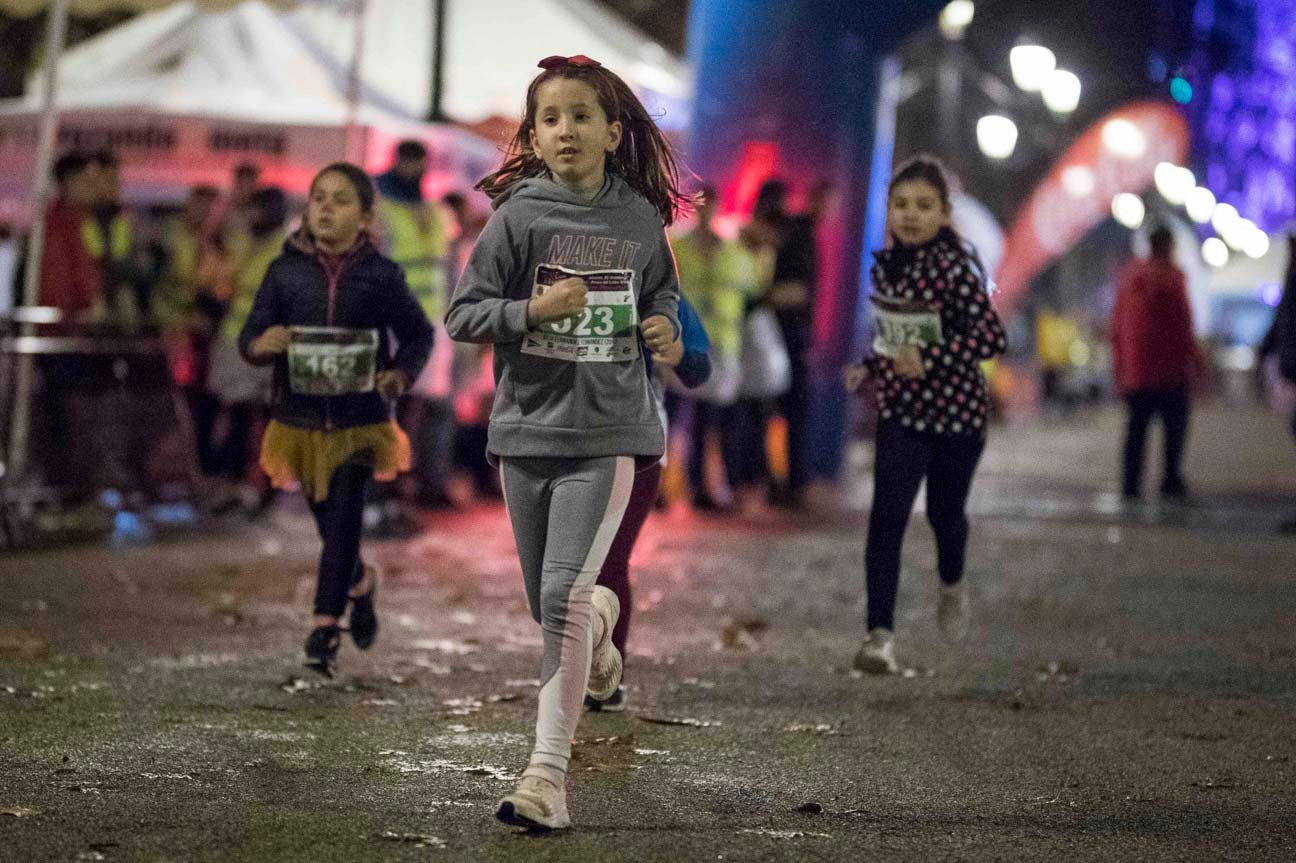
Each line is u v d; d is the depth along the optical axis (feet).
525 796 29.76
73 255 77.71
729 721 40.19
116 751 35.40
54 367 75.10
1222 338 368.68
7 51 141.59
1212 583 67.15
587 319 30.60
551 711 30.32
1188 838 31.19
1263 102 161.48
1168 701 44.06
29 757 34.63
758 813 32.09
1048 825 31.89
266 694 41.63
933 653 50.44
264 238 79.56
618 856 28.86
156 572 61.82
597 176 31.53
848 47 107.34
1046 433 195.62
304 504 86.38
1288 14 158.30
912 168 46.03
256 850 28.71
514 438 30.96
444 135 99.81
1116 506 100.89
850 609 58.49
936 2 105.09
